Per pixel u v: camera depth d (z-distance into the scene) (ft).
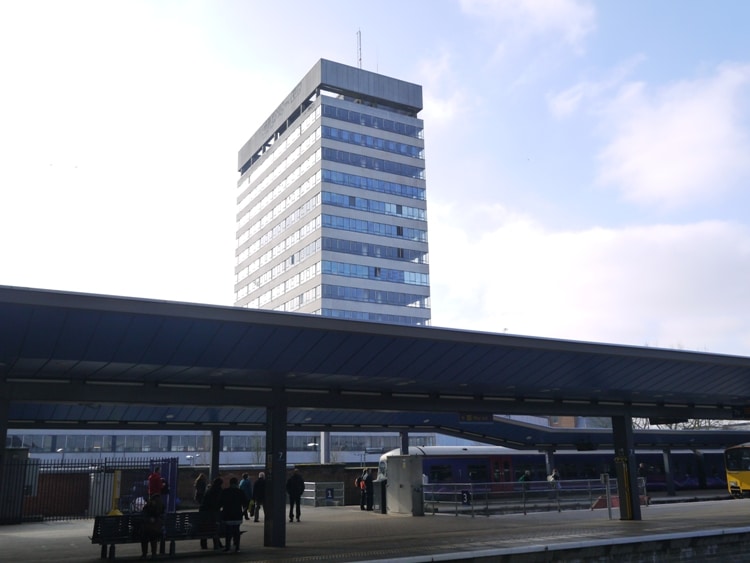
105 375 52.70
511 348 58.49
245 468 132.57
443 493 96.63
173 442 226.99
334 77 360.28
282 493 58.75
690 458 157.17
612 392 74.08
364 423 104.99
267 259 390.21
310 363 53.72
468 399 71.61
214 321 46.34
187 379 56.03
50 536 70.79
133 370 51.19
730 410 90.99
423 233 366.02
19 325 42.04
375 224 352.08
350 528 74.38
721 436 162.40
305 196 355.15
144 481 90.94
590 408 78.79
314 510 105.60
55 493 105.50
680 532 63.93
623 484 80.33
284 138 384.68
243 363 51.52
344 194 346.13
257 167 415.44
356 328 51.37
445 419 104.94
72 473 107.14
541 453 137.39
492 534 65.62
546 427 136.26
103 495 96.07
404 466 97.19
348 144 352.49
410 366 57.67
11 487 87.81
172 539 53.11
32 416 79.92
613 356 63.26
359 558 49.60
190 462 227.81
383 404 66.44
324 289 332.39
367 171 354.95
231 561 49.70
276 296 375.66
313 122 355.15
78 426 84.69
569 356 61.82
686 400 83.10
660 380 70.85
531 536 62.95
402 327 53.16
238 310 46.93
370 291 343.67
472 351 57.72
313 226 344.49
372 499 104.01
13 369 49.21
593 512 95.09
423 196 370.53
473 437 134.62
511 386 67.31
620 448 81.05
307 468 121.49
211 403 57.62
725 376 72.84
